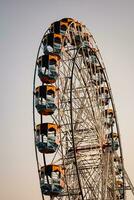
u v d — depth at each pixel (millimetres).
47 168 39906
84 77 45531
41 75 42938
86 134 43094
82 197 38969
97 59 49875
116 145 48562
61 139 40844
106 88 49969
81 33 48156
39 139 40938
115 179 46469
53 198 40562
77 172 39375
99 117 45688
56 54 43594
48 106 41844
